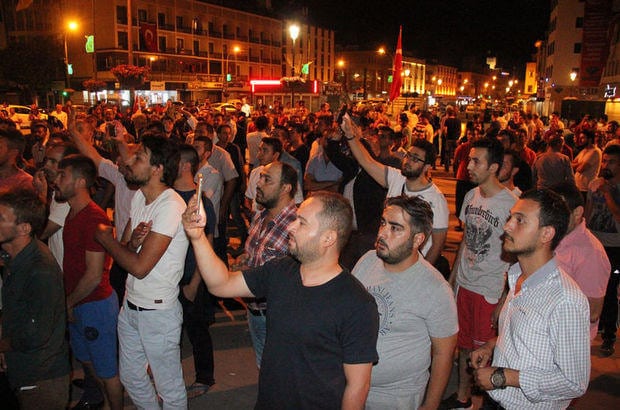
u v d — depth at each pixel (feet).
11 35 179.63
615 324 16.89
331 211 7.37
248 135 34.60
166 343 11.36
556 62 186.80
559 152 25.40
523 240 8.21
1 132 15.52
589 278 11.53
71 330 12.44
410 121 60.13
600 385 15.06
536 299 8.16
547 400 8.05
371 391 9.33
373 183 17.17
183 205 11.26
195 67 207.72
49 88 155.43
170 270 11.19
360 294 7.43
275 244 11.98
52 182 13.46
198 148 19.45
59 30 176.14
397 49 48.01
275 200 12.01
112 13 171.53
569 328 7.80
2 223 9.59
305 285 7.58
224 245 20.39
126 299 11.51
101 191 24.30
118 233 16.92
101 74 174.50
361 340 7.26
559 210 8.07
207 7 212.23
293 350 7.42
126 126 48.16
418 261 9.23
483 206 13.29
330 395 7.36
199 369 14.43
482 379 8.29
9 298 9.82
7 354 10.12
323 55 305.53
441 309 8.98
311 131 35.94
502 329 8.84
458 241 29.94
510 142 23.65
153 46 172.14
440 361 9.13
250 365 16.01
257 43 244.22
